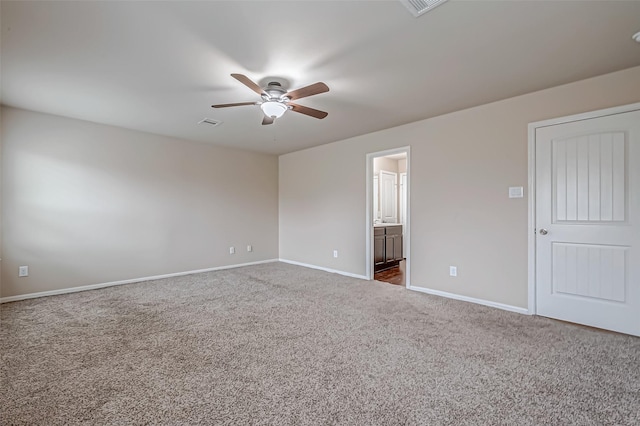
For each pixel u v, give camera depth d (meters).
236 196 5.65
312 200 5.57
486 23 1.91
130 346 2.35
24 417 1.55
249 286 4.19
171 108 3.47
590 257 2.71
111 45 2.17
